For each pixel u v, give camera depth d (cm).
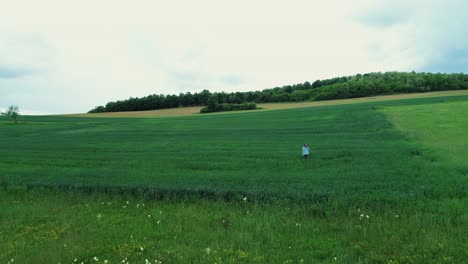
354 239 918
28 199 1458
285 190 1380
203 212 1197
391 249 842
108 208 1301
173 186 1506
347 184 1478
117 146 3284
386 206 1153
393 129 3241
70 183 1656
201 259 827
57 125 6531
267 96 12600
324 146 2702
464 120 3553
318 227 1012
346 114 5169
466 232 911
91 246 934
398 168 1777
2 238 1022
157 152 2806
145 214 1210
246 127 4738
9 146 3462
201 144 3203
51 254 879
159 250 888
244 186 1489
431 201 1194
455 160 1894
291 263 799
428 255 794
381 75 14050
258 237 953
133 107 12788
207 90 13000
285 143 3028
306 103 10294
